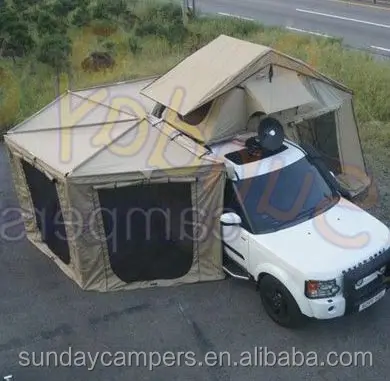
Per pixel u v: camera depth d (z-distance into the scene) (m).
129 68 16.33
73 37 18.19
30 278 8.63
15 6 19.11
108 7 20.05
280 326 7.46
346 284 6.89
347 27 21.77
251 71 8.59
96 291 8.24
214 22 20.55
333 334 7.32
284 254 7.14
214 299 8.00
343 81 14.36
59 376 6.91
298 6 25.42
